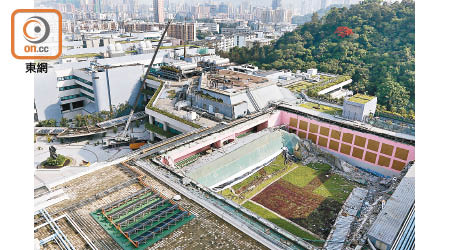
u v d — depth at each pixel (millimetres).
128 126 100188
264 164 76250
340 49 165125
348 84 144125
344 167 76375
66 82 117250
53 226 42281
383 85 133000
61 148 91625
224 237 41344
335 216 59375
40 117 112938
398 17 170750
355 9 190250
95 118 103875
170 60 136250
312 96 106000
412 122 106562
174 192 50719
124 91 115000
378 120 76500
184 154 65938
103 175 55031
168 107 94062
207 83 96500
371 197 61781
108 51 135250
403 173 62281
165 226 42531
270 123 86312
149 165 58188
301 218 58844
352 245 41438
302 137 86625
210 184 64062
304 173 74750
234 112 81938
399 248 40969
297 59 169500
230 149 72562
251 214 45156
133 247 39469
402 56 145875
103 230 42125
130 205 46531
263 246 39906
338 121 79000
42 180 74125
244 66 138750
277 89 98812
